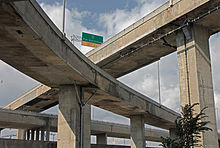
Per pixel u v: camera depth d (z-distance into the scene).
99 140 61.09
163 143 21.98
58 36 21.45
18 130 56.81
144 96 40.69
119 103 36.28
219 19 28.14
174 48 34.25
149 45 34.78
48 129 48.59
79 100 28.17
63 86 28.56
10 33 17.59
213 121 27.08
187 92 27.83
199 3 27.02
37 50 20.27
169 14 30.03
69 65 23.39
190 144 23.30
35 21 17.62
